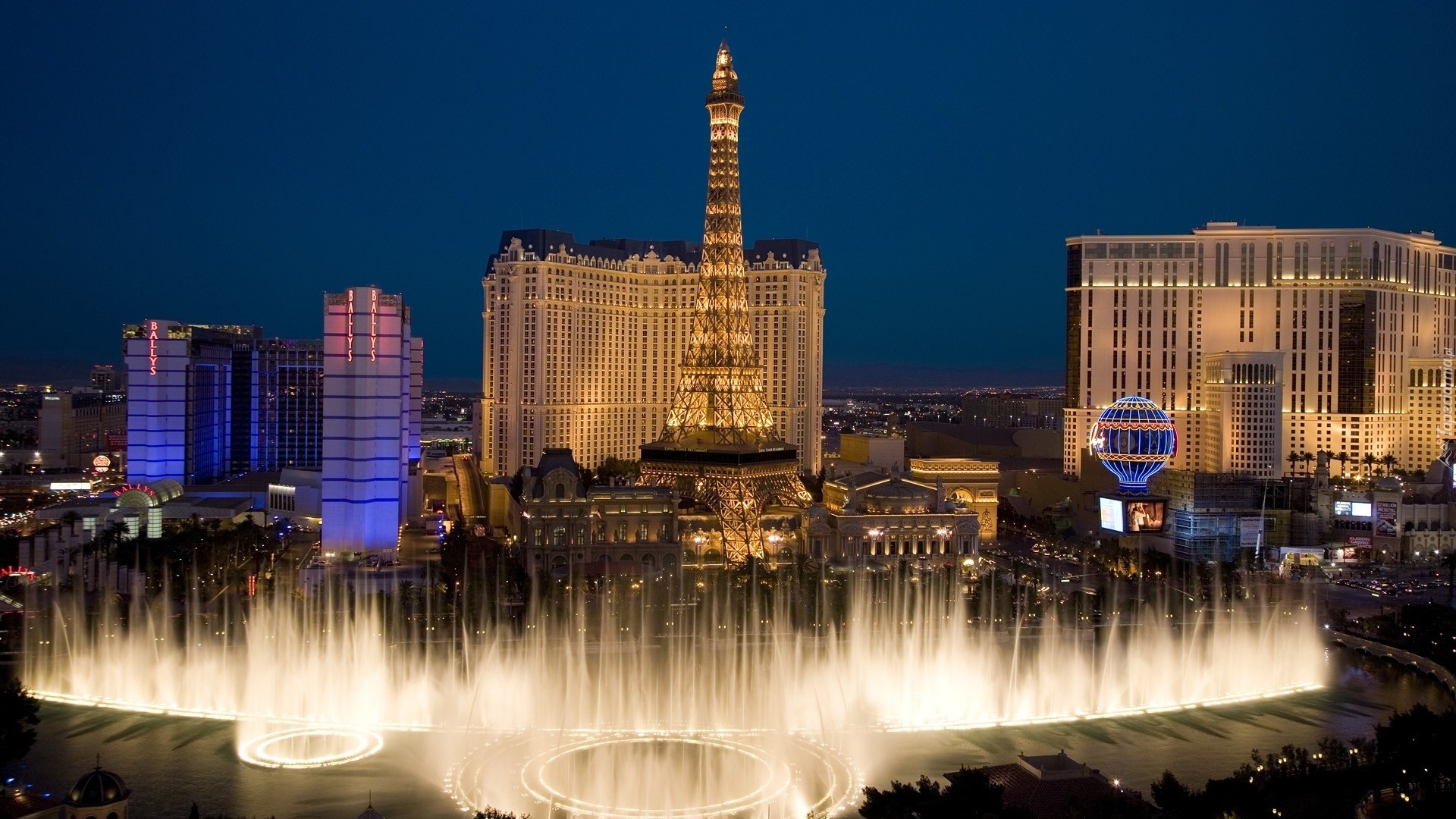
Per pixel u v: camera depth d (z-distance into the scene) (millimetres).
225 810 151250
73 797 132250
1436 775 151750
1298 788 155000
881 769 169000
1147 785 162500
